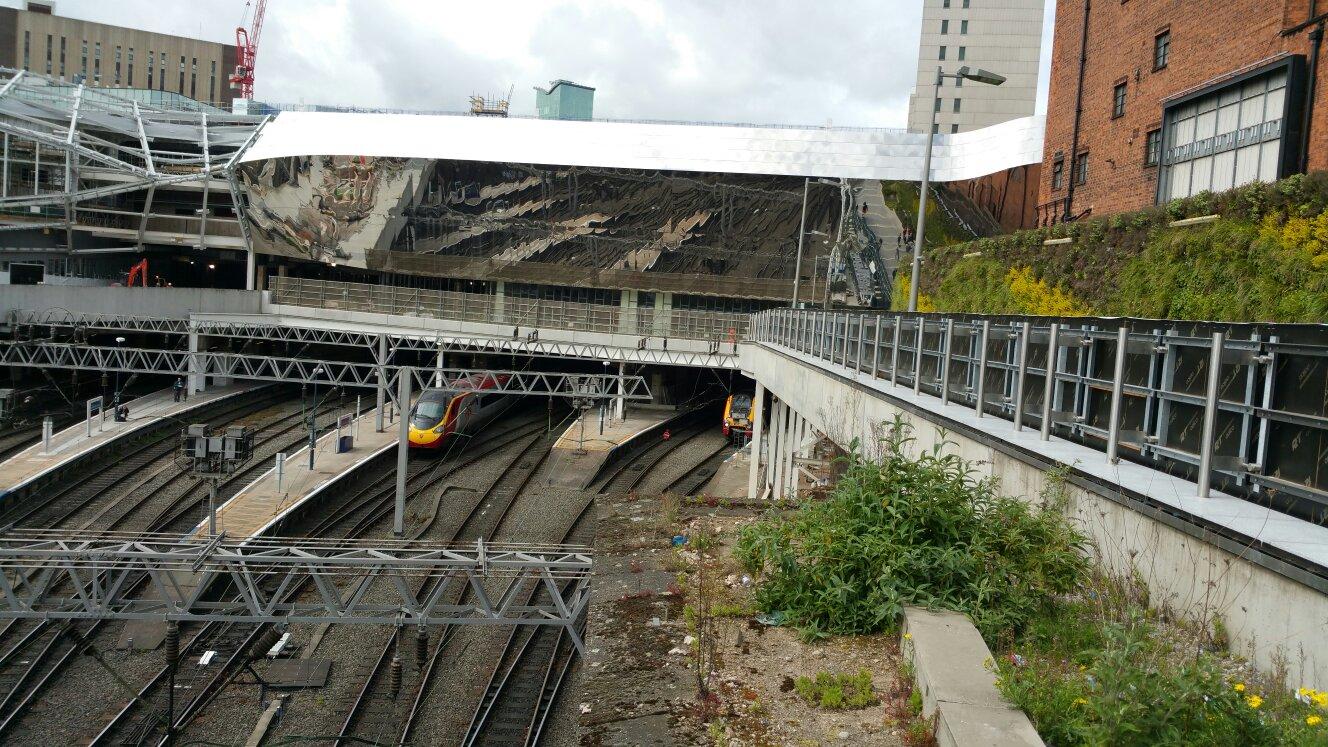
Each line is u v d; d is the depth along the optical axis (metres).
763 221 56.56
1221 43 20.06
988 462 8.73
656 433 49.84
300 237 61.53
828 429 16.05
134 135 65.50
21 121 62.38
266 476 34.56
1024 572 6.45
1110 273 19.33
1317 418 5.41
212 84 136.88
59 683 19.00
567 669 20.19
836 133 54.66
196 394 50.03
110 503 31.14
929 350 12.23
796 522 7.78
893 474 7.42
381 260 61.25
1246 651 5.25
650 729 5.68
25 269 66.19
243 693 18.88
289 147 57.88
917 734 5.07
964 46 87.75
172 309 53.09
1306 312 13.92
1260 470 5.92
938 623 6.09
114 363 51.38
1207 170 20.67
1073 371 8.57
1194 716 4.43
